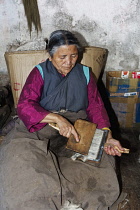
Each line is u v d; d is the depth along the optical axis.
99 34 2.53
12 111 2.75
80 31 2.52
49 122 1.49
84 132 1.47
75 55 1.42
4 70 2.84
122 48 2.59
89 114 1.71
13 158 1.36
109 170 1.41
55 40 1.36
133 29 2.48
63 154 1.54
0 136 2.04
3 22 2.52
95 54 2.19
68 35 1.36
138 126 2.58
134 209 1.55
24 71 2.12
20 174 1.28
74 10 2.41
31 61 2.10
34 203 1.20
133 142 2.32
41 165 1.32
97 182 1.36
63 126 1.42
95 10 2.41
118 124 2.59
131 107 2.47
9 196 1.23
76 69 1.61
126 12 2.40
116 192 1.35
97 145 1.49
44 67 1.57
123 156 2.10
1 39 2.62
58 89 1.58
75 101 1.66
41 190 1.23
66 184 1.29
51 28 2.52
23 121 1.51
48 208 1.21
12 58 2.10
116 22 2.46
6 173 1.32
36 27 2.51
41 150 1.42
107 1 2.36
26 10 2.41
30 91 1.53
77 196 1.30
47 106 1.64
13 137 1.53
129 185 1.77
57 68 1.51
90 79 1.69
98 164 1.45
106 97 2.68
